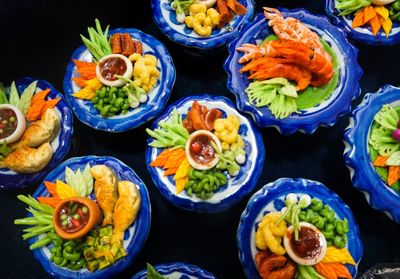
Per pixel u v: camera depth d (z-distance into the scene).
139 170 0.17
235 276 0.15
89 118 0.16
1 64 0.16
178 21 0.17
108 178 0.15
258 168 0.15
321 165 0.17
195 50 0.18
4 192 0.17
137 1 0.18
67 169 0.15
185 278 0.14
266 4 0.19
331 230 0.13
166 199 0.16
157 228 0.16
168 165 0.15
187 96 0.17
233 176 0.15
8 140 0.15
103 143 0.17
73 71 0.17
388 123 0.14
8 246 0.16
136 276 0.14
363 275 0.14
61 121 0.16
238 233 0.14
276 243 0.13
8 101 0.16
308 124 0.15
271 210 0.14
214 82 0.18
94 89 0.16
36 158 0.15
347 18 0.17
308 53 0.15
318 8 0.19
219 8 0.17
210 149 0.15
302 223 0.13
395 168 0.14
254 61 0.16
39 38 0.17
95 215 0.14
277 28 0.16
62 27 0.17
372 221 0.16
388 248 0.16
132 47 0.17
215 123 0.15
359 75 0.16
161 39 0.19
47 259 0.14
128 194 0.14
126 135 0.17
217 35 0.17
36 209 0.15
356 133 0.14
